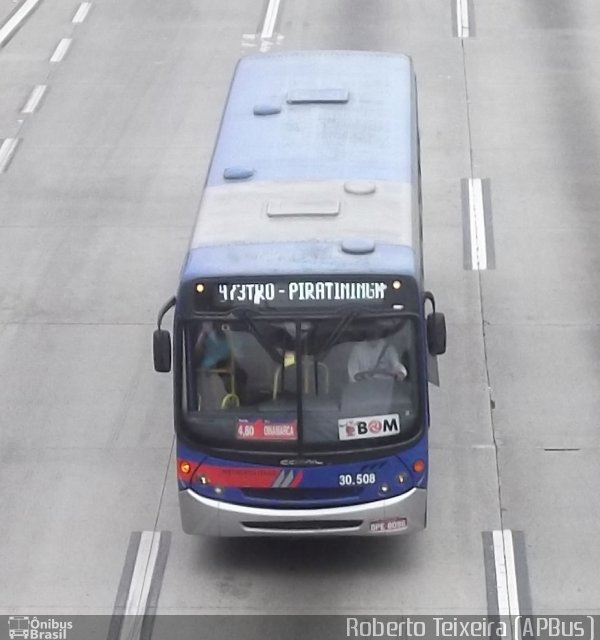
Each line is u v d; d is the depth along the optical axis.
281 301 27.67
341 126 34.25
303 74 38.00
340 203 30.19
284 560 30.86
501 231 46.53
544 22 65.31
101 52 63.69
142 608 29.33
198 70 60.97
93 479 34.28
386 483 28.47
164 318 41.88
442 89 58.00
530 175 50.53
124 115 56.66
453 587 29.77
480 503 32.88
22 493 33.78
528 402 37.09
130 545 31.66
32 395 38.06
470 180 50.28
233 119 35.03
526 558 30.77
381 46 62.56
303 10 67.69
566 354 39.28
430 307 41.81
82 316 42.12
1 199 49.88
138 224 47.72
